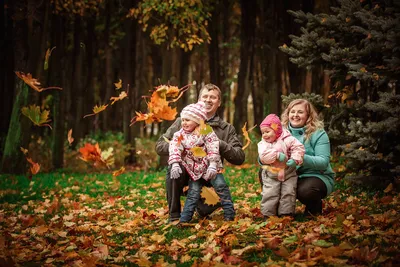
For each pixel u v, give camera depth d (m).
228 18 19.58
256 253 4.26
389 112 6.66
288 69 15.87
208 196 4.86
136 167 16.11
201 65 22.88
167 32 14.65
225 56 20.31
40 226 5.85
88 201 8.46
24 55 14.09
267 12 16.47
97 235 5.54
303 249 4.00
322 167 5.45
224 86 20.38
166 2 13.61
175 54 14.76
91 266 4.15
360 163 7.35
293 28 15.63
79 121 18.88
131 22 17.97
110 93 20.47
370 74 6.88
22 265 4.33
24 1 14.00
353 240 4.29
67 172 14.81
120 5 16.69
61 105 16.28
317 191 5.43
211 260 4.12
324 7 13.41
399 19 6.70
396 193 6.76
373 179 7.26
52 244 5.15
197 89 23.16
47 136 17.59
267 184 5.43
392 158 7.13
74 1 15.87
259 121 19.42
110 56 20.05
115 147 17.47
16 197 9.12
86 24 19.39
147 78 21.16
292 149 5.27
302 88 15.79
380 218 5.00
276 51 15.89
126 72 18.12
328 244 4.11
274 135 5.29
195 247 4.58
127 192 9.25
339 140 7.75
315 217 5.34
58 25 16.61
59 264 4.39
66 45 17.86
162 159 14.16
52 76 16.48
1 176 12.55
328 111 8.16
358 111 7.90
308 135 5.63
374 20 6.95
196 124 5.33
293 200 5.37
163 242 4.87
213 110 5.80
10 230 5.96
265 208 5.42
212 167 5.29
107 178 11.70
